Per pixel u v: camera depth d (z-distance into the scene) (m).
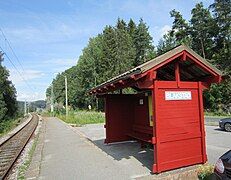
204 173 7.66
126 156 11.12
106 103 14.02
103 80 69.69
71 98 86.00
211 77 9.36
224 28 52.34
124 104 14.23
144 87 8.28
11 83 48.59
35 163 11.29
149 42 81.12
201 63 8.95
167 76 11.25
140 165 9.58
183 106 8.89
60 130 26.27
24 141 19.58
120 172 8.84
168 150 8.52
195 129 9.05
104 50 71.44
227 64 48.22
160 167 8.34
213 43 55.44
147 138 11.52
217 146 12.45
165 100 8.57
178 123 8.73
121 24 77.81
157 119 8.39
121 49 69.00
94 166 9.84
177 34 59.47
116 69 67.25
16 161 12.37
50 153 13.34
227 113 39.62
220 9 52.22
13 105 49.72
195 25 56.38
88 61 75.69
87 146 14.38
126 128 14.22
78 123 33.88
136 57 79.00
